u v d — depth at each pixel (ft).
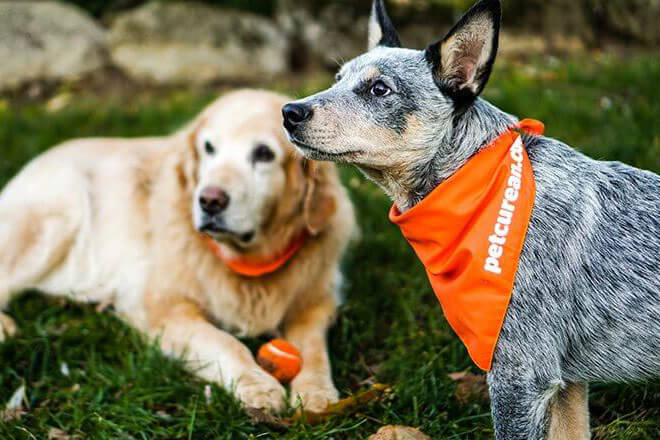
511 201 3.08
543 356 3.05
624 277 3.06
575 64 7.31
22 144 6.56
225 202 4.00
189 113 7.13
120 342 4.28
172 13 9.03
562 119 5.78
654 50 8.75
